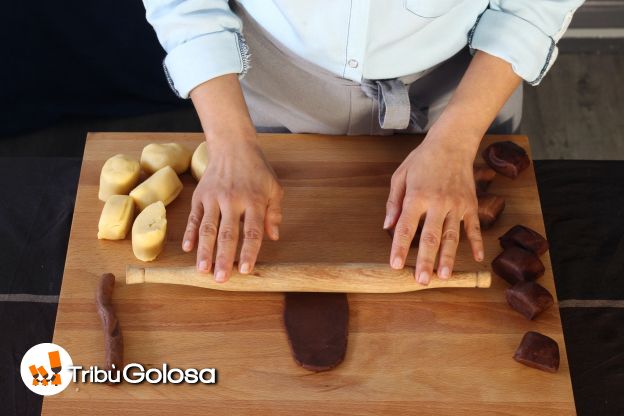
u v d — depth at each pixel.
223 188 1.13
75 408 1.04
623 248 1.30
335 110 1.38
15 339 1.19
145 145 1.36
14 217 1.32
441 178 1.15
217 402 1.04
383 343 1.10
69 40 2.23
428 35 1.23
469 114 1.19
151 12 1.21
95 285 1.16
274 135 1.36
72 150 2.37
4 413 1.13
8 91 2.29
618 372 1.17
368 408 1.04
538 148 2.43
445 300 1.15
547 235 1.32
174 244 1.21
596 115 2.51
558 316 1.14
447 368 1.08
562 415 1.04
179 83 1.21
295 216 1.25
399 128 1.31
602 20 2.64
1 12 2.13
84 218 1.25
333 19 1.20
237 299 1.15
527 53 1.19
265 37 1.31
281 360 1.08
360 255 1.20
